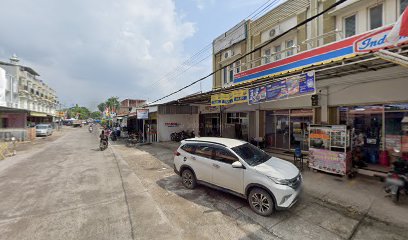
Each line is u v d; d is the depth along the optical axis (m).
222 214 4.56
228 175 5.15
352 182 6.28
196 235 3.77
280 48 10.73
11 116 24.34
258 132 11.60
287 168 5.00
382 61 5.27
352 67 5.91
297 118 9.83
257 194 4.61
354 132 7.68
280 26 10.55
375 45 5.00
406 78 6.17
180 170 6.39
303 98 9.17
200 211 4.71
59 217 4.39
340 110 8.13
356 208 4.69
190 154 6.15
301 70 5.95
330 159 6.95
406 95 6.18
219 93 9.38
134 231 3.83
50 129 28.67
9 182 6.85
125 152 13.04
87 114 104.69
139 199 5.33
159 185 6.48
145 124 19.44
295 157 8.31
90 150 14.11
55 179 7.15
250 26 12.48
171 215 4.53
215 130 16.06
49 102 48.84
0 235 3.74
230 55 14.30
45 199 5.36
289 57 7.82
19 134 20.44
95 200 5.27
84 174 7.79
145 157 11.19
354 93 7.34
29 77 34.41
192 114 18.42
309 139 7.68
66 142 19.47
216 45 15.73
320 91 8.36
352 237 3.66
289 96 6.09
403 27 3.22
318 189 5.80
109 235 3.72
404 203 4.83
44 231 3.86
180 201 5.25
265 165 4.96
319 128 7.38
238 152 5.28
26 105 31.55
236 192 5.03
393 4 6.64
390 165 6.89
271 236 3.73
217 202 5.18
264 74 9.09
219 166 5.36
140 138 18.92
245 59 12.89
